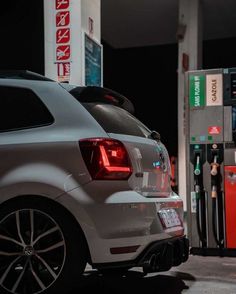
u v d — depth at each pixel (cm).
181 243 415
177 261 415
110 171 355
